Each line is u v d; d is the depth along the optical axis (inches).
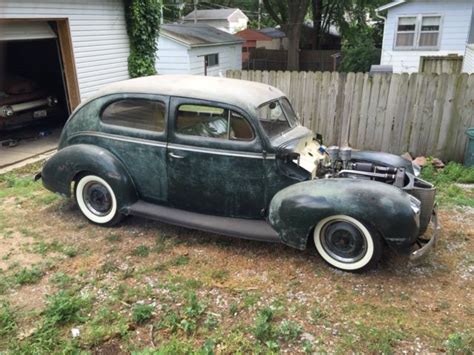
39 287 125.7
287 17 889.5
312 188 128.3
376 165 151.6
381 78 269.0
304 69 946.7
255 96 145.1
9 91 329.1
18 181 226.4
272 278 129.9
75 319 110.3
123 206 157.0
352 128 287.6
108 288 125.0
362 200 121.0
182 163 146.7
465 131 258.5
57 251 146.9
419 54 622.8
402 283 126.6
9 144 308.0
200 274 132.1
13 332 105.6
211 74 626.5
